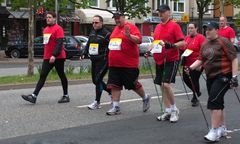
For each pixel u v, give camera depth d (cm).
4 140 741
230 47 705
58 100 1141
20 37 3894
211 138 721
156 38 873
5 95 1232
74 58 3117
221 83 711
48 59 1060
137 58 946
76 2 3097
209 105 721
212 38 714
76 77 1543
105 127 840
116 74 948
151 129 823
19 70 2131
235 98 1206
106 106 1061
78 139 747
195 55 1073
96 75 1004
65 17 3956
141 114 971
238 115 966
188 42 1081
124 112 992
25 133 790
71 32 4166
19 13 3791
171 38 859
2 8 3684
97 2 4191
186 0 5062
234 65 703
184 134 785
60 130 814
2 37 3809
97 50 990
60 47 1044
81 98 1183
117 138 754
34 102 1066
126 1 2984
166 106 897
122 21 923
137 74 952
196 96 1080
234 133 795
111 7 4275
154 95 1257
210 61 716
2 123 868
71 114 962
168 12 864
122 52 927
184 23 4491
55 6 3130
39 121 889
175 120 884
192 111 1016
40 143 721
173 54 859
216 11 5253
